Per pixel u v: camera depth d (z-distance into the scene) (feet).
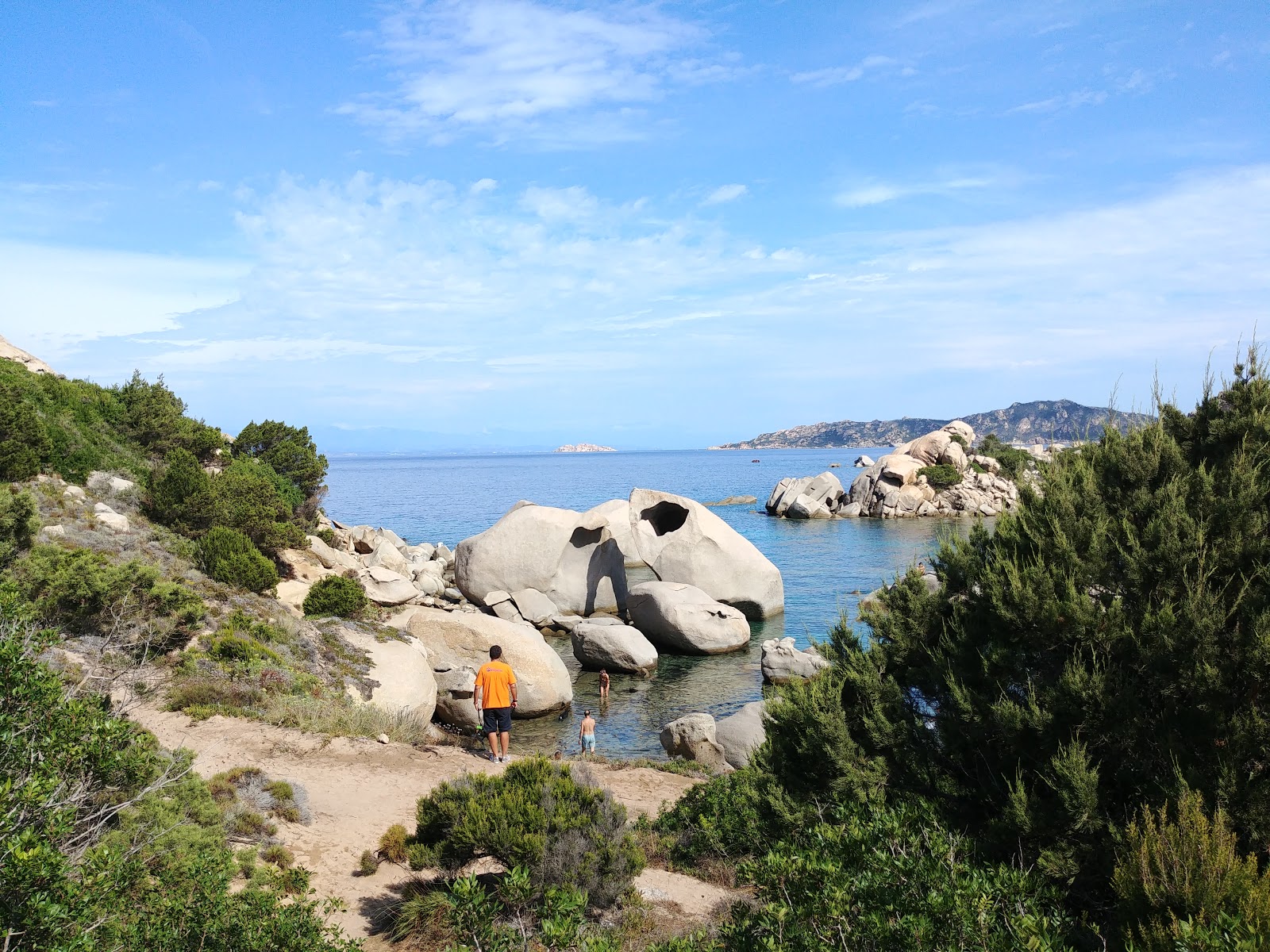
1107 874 23.20
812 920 19.27
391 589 112.27
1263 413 29.04
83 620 54.75
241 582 84.12
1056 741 25.49
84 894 16.65
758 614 132.77
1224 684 23.62
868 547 207.51
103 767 20.89
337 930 22.91
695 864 37.27
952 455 303.48
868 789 29.12
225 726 52.01
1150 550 27.12
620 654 101.55
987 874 20.99
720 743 68.08
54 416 98.84
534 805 29.78
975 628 30.19
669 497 141.08
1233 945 15.39
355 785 46.09
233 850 32.07
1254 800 21.34
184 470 96.94
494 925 24.63
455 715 79.30
